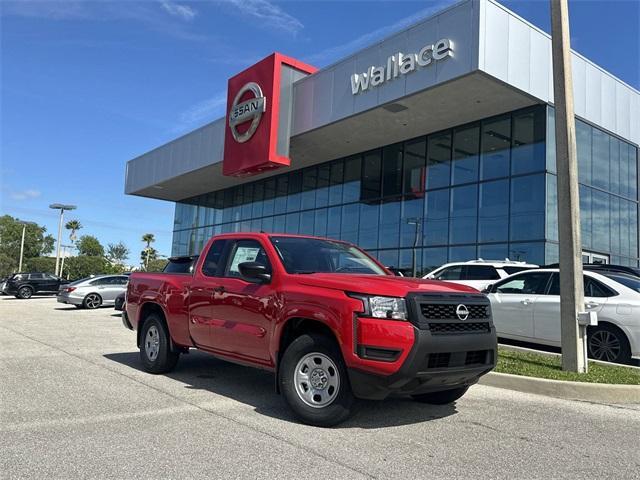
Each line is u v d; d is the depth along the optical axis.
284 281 5.92
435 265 20.53
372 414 5.88
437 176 21.00
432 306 5.23
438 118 19.52
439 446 4.82
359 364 4.97
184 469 4.10
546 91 17.47
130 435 4.92
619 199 20.22
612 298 8.92
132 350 10.34
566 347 7.97
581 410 6.30
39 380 7.32
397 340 4.91
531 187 17.72
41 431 5.02
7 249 96.81
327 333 5.48
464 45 15.77
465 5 15.87
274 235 6.75
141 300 8.33
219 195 35.59
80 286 22.83
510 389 7.36
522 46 16.70
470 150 19.86
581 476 4.20
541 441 5.06
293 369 5.50
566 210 8.23
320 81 20.97
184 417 5.58
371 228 23.64
